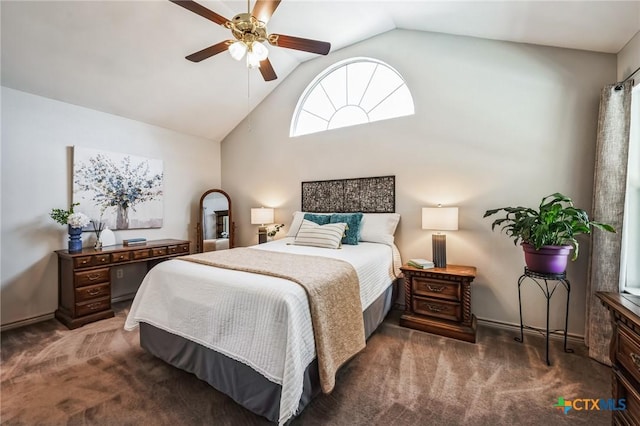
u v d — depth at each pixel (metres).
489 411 1.50
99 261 2.82
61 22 2.28
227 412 1.50
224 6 2.59
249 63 2.05
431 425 1.41
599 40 2.03
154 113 3.58
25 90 2.66
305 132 3.91
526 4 1.91
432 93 2.87
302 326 1.38
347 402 1.58
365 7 2.70
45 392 1.66
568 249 1.89
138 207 3.58
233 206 4.54
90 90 2.93
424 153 2.92
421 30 2.92
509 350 2.14
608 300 1.06
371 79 3.39
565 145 2.30
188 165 4.21
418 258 2.97
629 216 1.96
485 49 2.62
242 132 4.43
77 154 3.00
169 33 2.69
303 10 2.72
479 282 2.65
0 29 2.18
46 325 2.66
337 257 2.23
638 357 0.88
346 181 3.40
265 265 1.91
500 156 2.55
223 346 1.51
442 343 2.26
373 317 2.31
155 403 1.57
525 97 2.45
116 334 2.47
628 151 1.89
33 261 2.74
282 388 1.26
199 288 1.68
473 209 2.67
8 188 2.60
